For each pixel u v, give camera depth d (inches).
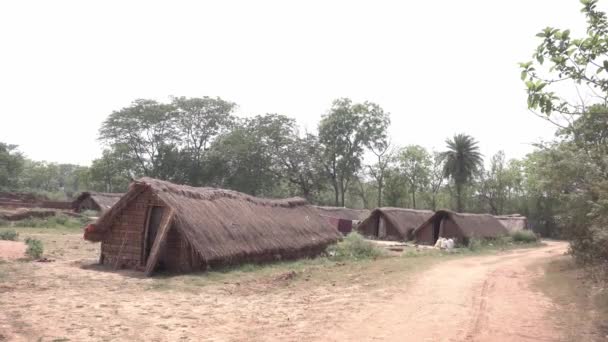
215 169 2311.8
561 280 611.8
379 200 2746.1
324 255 928.3
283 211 948.0
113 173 2393.0
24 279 502.9
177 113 2306.8
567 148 462.9
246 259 710.5
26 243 775.7
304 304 449.1
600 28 273.9
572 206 505.7
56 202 1996.8
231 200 810.2
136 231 654.5
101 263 669.9
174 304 426.6
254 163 2261.3
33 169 3718.0
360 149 2509.8
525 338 335.0
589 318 394.9
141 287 506.3
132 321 354.0
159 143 2342.5
